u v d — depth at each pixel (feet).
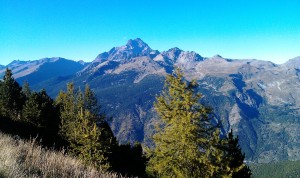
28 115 152.66
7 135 42.47
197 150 76.69
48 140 142.41
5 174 22.27
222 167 77.15
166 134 79.56
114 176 36.06
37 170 27.07
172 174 80.18
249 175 88.07
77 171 30.48
